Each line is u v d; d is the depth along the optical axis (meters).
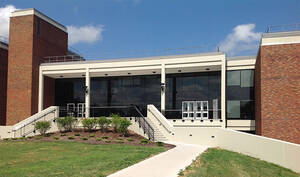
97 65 27.23
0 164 11.22
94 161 11.27
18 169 9.92
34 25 28.12
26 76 27.52
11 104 27.77
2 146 16.89
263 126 17.61
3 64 29.78
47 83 29.94
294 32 17.48
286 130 16.98
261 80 17.88
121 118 21.17
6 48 30.33
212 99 25.84
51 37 30.95
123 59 26.59
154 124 22.41
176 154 13.50
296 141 16.67
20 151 14.70
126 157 12.05
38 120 24.39
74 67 27.86
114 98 29.23
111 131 21.67
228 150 17.05
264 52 17.92
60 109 27.50
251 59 24.59
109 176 8.62
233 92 25.08
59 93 31.12
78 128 23.53
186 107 26.61
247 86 24.72
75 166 10.27
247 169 11.34
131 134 20.70
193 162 11.27
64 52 33.53
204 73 26.42
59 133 21.91
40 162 11.43
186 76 26.98
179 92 27.02
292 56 17.31
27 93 27.30
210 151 15.44
